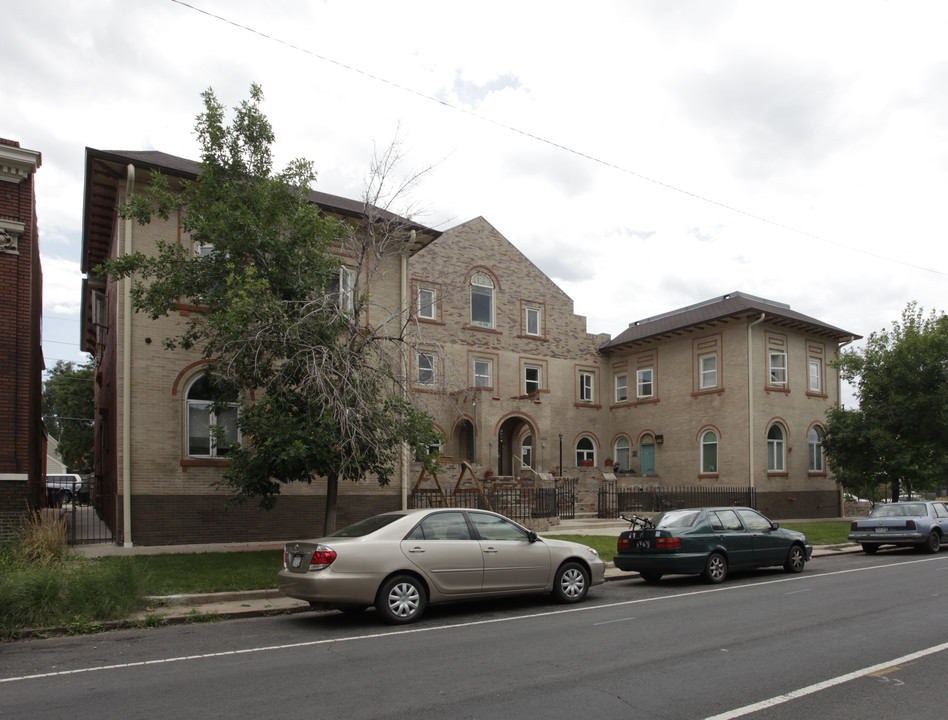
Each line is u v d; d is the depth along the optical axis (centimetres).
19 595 888
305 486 1798
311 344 1306
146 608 991
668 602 1099
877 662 702
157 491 1608
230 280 1266
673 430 3062
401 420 1419
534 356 3077
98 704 579
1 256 1381
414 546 950
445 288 2817
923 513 1962
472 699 588
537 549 1062
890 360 2489
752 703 574
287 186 1369
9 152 1387
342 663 711
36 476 1889
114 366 1822
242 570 1222
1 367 1360
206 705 574
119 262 1302
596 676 655
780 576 1437
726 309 2927
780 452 2861
